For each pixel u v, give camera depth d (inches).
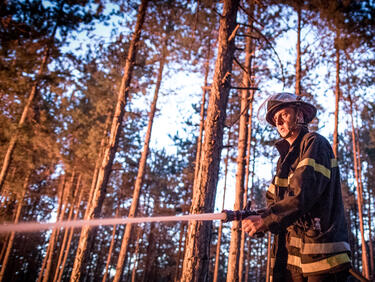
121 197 1076.5
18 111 523.2
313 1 403.5
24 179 625.9
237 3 208.5
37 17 428.5
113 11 474.3
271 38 454.0
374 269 778.8
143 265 1251.2
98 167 722.2
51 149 605.6
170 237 1119.0
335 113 479.2
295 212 49.3
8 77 428.5
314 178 50.7
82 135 713.6
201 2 396.5
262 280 1211.9
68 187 1003.9
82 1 452.8
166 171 1137.4
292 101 64.9
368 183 987.9
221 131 177.2
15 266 1267.2
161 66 614.9
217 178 167.2
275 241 59.6
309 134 58.8
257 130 584.1
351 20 393.1
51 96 543.2
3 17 417.4
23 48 433.1
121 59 489.7
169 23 479.8
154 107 668.7
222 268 1381.6
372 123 797.9
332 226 52.4
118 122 428.1
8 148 491.2
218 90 184.2
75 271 353.1
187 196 973.8
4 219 775.1
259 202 901.8
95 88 660.7
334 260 49.9
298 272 54.4
